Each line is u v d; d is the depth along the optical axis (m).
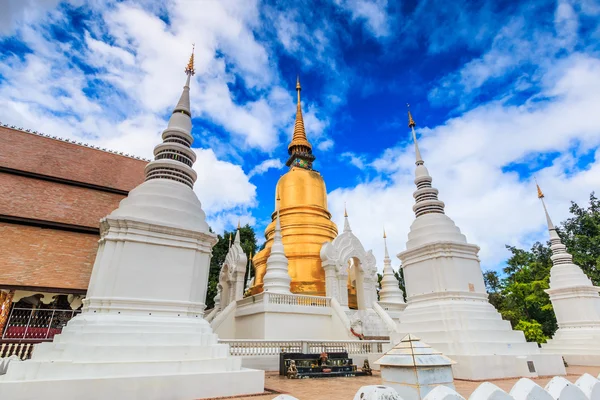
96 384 7.50
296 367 13.25
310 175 31.28
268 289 22.28
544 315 33.72
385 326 22.27
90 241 17.48
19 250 15.52
